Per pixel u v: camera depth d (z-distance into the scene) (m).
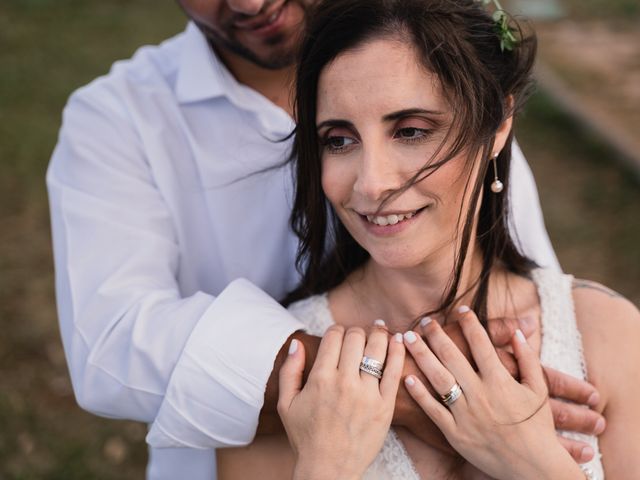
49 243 4.88
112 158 2.08
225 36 2.03
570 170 5.73
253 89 2.18
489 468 1.59
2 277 4.54
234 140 2.12
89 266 1.96
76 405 3.77
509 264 1.88
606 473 1.71
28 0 9.12
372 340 1.61
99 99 2.13
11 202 5.24
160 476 2.12
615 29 8.85
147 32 8.46
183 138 2.14
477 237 1.81
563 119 6.38
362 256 1.86
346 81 1.51
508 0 9.80
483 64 1.59
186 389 1.63
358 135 1.54
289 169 2.06
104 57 7.74
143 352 1.71
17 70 7.29
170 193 2.11
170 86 2.18
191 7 1.99
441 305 1.77
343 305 1.86
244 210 2.12
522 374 1.65
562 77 7.34
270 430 1.68
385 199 1.54
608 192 5.41
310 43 1.56
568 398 1.71
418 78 1.50
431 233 1.60
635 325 1.81
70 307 1.92
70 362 1.88
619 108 6.64
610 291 1.87
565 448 1.64
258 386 1.61
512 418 1.58
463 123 1.53
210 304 1.73
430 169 1.53
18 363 3.97
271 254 2.14
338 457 1.53
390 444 1.68
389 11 1.50
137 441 3.63
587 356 1.78
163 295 1.86
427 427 1.64
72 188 2.07
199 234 2.15
